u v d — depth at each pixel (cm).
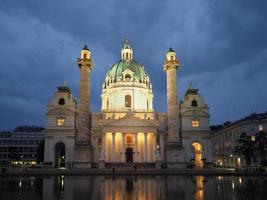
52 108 10656
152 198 2591
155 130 10525
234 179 5131
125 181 4806
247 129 11412
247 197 2542
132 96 11788
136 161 10381
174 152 9356
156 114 11338
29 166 9756
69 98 10781
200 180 4934
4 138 17900
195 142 10806
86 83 9475
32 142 18012
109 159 10381
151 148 10500
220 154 14225
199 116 10981
